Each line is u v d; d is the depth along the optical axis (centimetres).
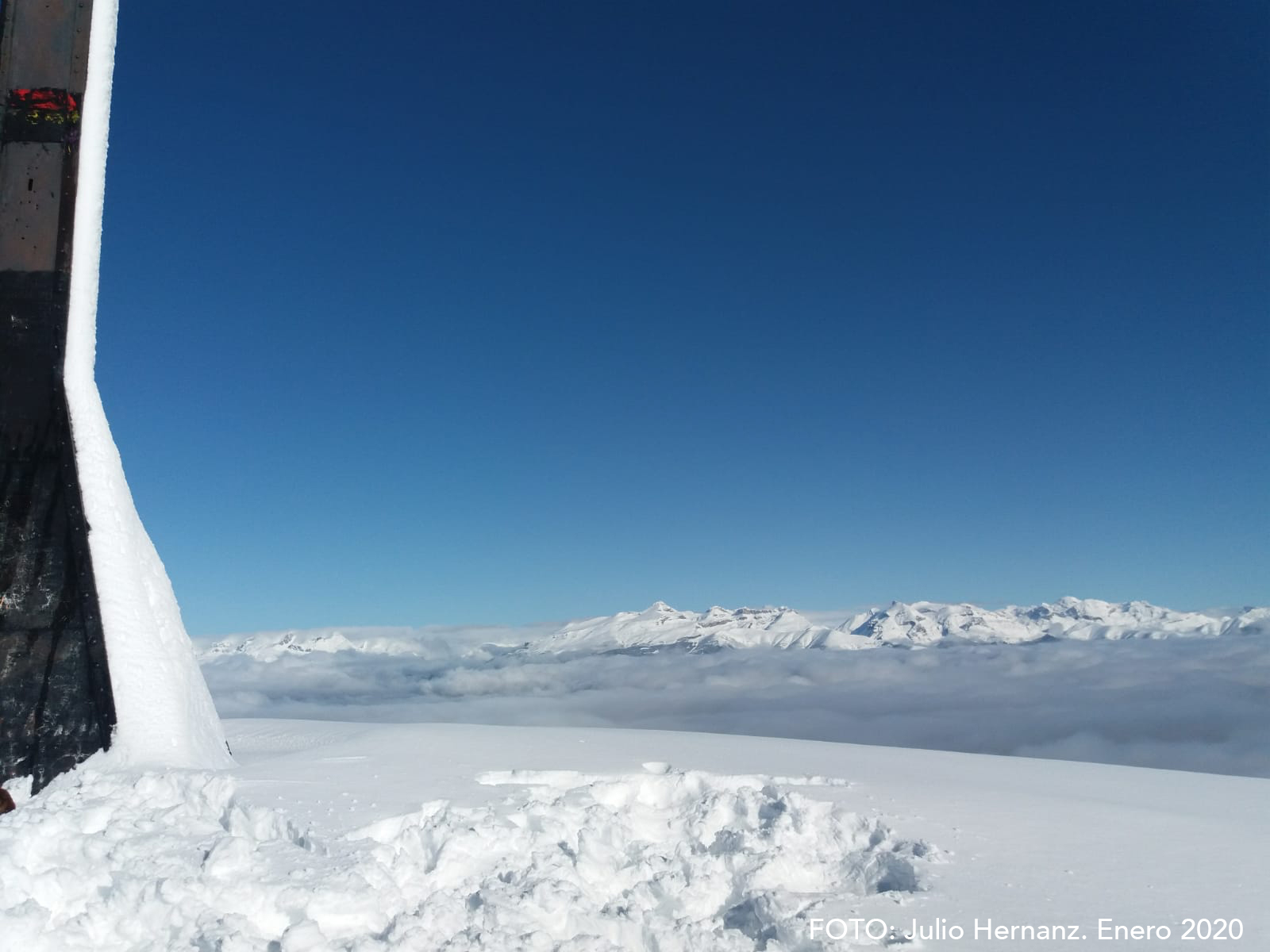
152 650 894
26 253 939
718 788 803
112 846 578
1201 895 504
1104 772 968
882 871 584
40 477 909
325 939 461
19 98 965
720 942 485
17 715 847
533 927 476
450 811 654
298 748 1041
